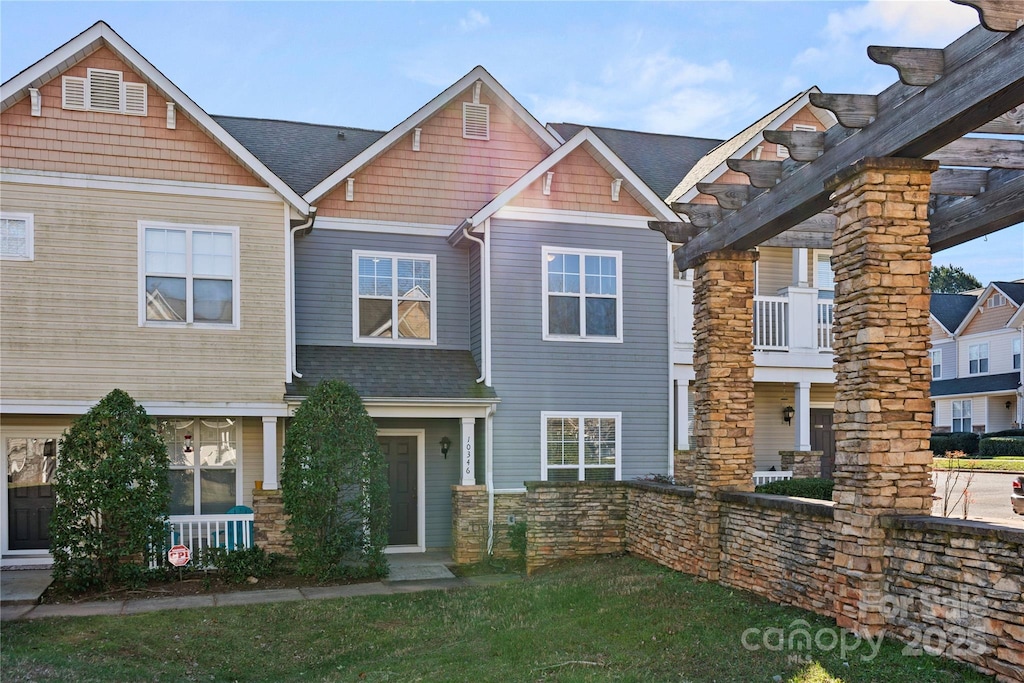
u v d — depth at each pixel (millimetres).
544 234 14320
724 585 9242
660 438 14766
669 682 6203
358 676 7359
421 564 13133
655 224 10508
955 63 5738
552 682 6531
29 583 11453
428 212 14820
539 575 11523
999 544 5473
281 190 12852
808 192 7660
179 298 12523
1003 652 5410
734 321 9938
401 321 14586
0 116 11984
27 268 11938
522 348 14086
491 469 13781
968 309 40531
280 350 12875
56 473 11250
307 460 11648
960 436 30422
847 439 6820
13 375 11789
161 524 11430
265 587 11312
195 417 13578
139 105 12477
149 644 8523
